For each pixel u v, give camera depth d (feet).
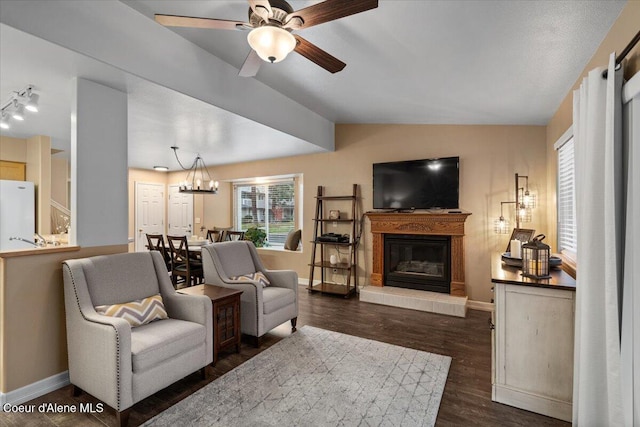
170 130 12.91
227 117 11.14
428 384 8.11
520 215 13.01
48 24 6.20
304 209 19.13
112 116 8.77
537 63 8.30
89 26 6.87
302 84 11.89
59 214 18.52
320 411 7.02
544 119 12.66
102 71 7.59
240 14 7.62
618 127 5.43
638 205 5.22
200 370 8.32
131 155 18.52
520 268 8.63
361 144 17.22
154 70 8.18
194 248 17.30
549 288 6.84
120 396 6.42
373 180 16.57
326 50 8.93
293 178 20.59
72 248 8.14
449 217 14.28
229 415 6.88
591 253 5.71
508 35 7.20
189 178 24.36
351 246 17.24
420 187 15.25
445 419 6.84
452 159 14.52
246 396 7.57
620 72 5.49
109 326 6.57
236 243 12.48
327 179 18.24
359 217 17.30
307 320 12.87
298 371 8.73
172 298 8.88
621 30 6.01
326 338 11.00
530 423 6.70
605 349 5.58
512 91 10.25
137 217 24.02
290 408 7.13
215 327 9.05
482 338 11.02
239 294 9.90
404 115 14.49
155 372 7.05
